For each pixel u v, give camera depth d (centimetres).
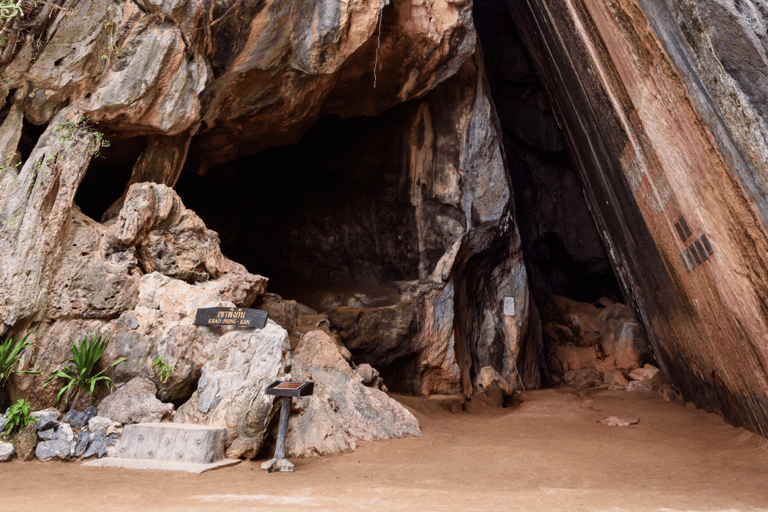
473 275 1366
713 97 555
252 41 885
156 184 795
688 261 816
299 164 1406
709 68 544
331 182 1400
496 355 1338
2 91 721
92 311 694
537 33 1489
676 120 683
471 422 973
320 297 1217
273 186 1401
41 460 549
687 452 736
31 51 732
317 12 893
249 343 679
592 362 1584
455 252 1257
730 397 868
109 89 771
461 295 1332
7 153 709
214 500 404
